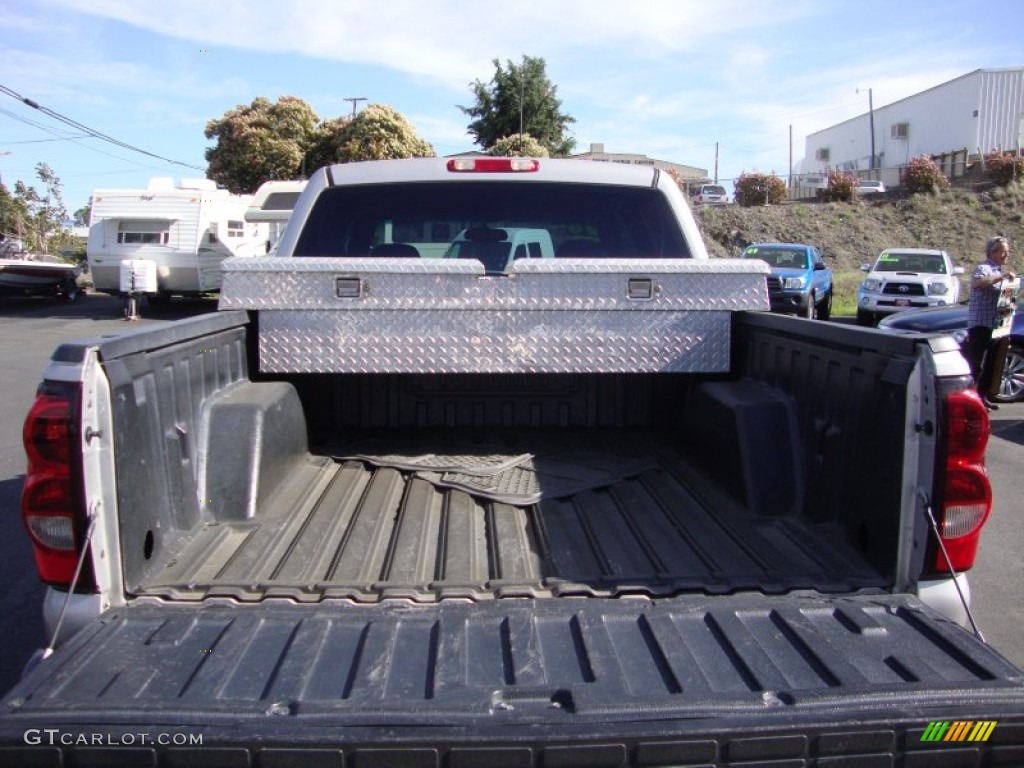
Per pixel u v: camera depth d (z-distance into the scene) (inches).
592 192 162.6
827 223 1583.4
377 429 153.2
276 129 1405.0
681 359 131.4
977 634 89.8
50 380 85.9
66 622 87.0
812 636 83.4
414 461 138.6
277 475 121.6
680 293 129.3
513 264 126.9
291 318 127.0
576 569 103.3
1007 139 1891.0
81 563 85.6
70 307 1009.5
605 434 153.3
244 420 114.1
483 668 78.5
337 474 134.4
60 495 85.6
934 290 807.1
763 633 84.4
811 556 104.6
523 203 163.8
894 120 2308.1
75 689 74.7
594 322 128.7
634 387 154.9
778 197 1713.8
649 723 71.2
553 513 120.8
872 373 99.4
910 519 92.5
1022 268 1371.8
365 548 107.2
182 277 889.5
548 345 128.3
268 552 104.0
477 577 101.0
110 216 885.8
